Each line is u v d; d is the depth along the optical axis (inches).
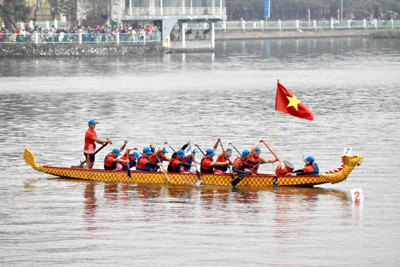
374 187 2338.8
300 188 2330.2
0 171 2625.5
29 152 2529.5
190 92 5413.4
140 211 2026.3
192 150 2455.7
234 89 5639.8
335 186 2358.5
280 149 3070.9
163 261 1593.3
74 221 1919.3
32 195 2236.7
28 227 1861.5
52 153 2999.5
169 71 7313.0
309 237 1765.5
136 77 6614.2
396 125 3732.8
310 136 3403.1
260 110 4367.6
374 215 1977.1
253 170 2374.5
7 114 4212.6
